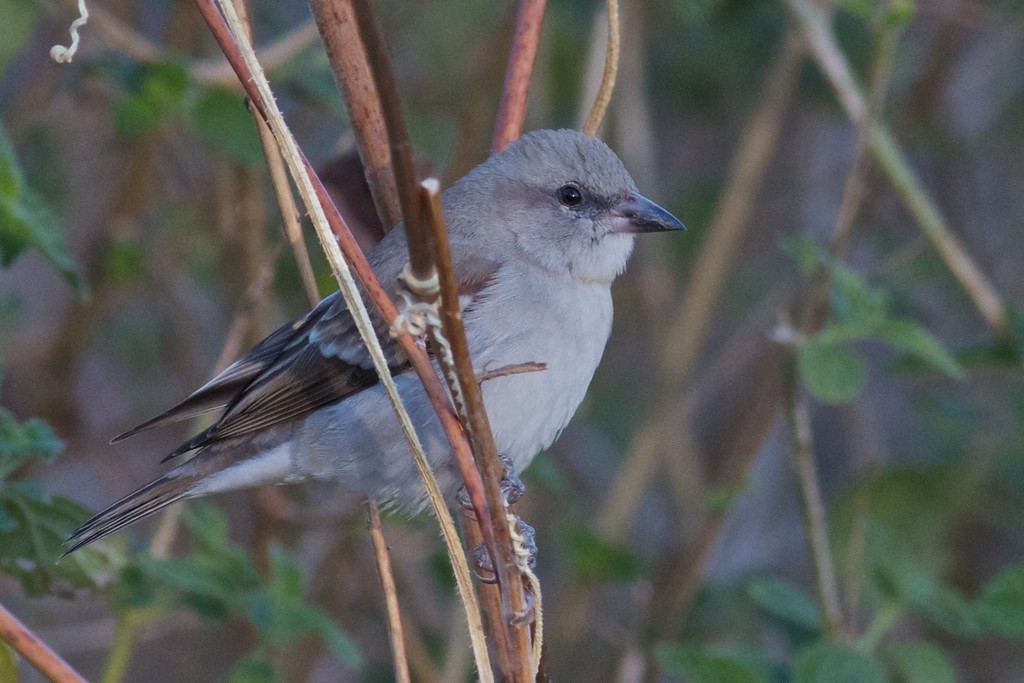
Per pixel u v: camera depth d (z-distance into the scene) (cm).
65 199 1332
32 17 1009
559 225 834
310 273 685
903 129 1413
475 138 1207
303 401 812
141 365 1443
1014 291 1473
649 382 1417
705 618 1262
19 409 1275
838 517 1317
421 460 522
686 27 1394
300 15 1435
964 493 1320
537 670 541
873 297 878
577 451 1501
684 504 1376
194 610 863
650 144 1461
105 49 1193
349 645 827
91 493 1431
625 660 1135
